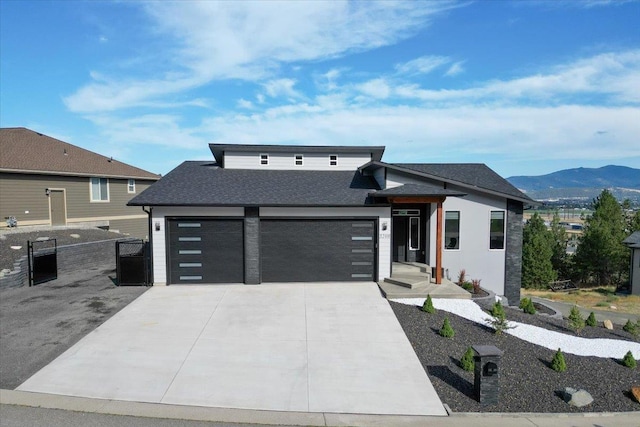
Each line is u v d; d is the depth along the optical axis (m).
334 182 15.84
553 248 31.33
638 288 24.94
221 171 16.86
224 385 7.00
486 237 15.94
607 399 6.96
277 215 13.55
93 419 5.85
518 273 16.03
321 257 13.75
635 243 24.97
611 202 30.52
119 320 9.93
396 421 6.09
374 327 9.76
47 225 21.75
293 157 17.56
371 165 15.18
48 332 9.09
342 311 10.82
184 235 13.40
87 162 25.66
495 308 11.05
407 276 13.70
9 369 7.33
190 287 13.09
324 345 8.71
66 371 7.31
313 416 6.16
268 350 8.41
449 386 7.20
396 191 13.35
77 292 12.48
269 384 7.09
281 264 13.66
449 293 12.12
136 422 5.80
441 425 6.02
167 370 7.47
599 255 28.27
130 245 17.73
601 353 9.05
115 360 7.80
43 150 23.95
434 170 18.44
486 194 15.84
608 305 21.83
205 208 13.36
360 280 13.86
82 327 9.43
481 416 6.32
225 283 13.56
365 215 13.76
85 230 21.56
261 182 15.49
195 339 8.88
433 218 15.71
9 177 20.30
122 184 27.47
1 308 10.80
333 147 17.50
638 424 6.21
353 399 6.68
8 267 13.60
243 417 6.05
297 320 10.12
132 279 13.31
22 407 6.12
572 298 24.16
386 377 7.44
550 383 7.48
